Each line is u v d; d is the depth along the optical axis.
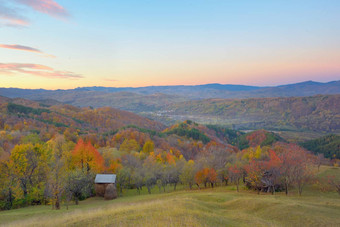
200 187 76.50
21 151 54.25
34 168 56.19
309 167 64.25
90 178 60.97
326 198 47.81
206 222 22.83
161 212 25.30
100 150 103.06
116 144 145.50
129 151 125.38
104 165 79.62
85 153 67.69
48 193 47.22
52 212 38.19
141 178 72.69
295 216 28.62
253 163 63.62
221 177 74.19
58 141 88.38
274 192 58.06
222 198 43.78
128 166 86.31
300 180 54.19
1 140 101.44
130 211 26.56
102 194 61.78
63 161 61.44
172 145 171.50
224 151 112.44
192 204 31.64
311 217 27.84
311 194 54.41
